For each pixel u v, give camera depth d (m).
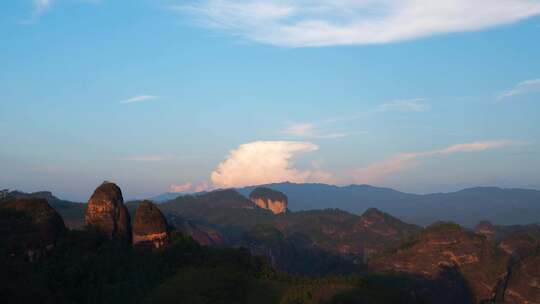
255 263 136.12
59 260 104.69
